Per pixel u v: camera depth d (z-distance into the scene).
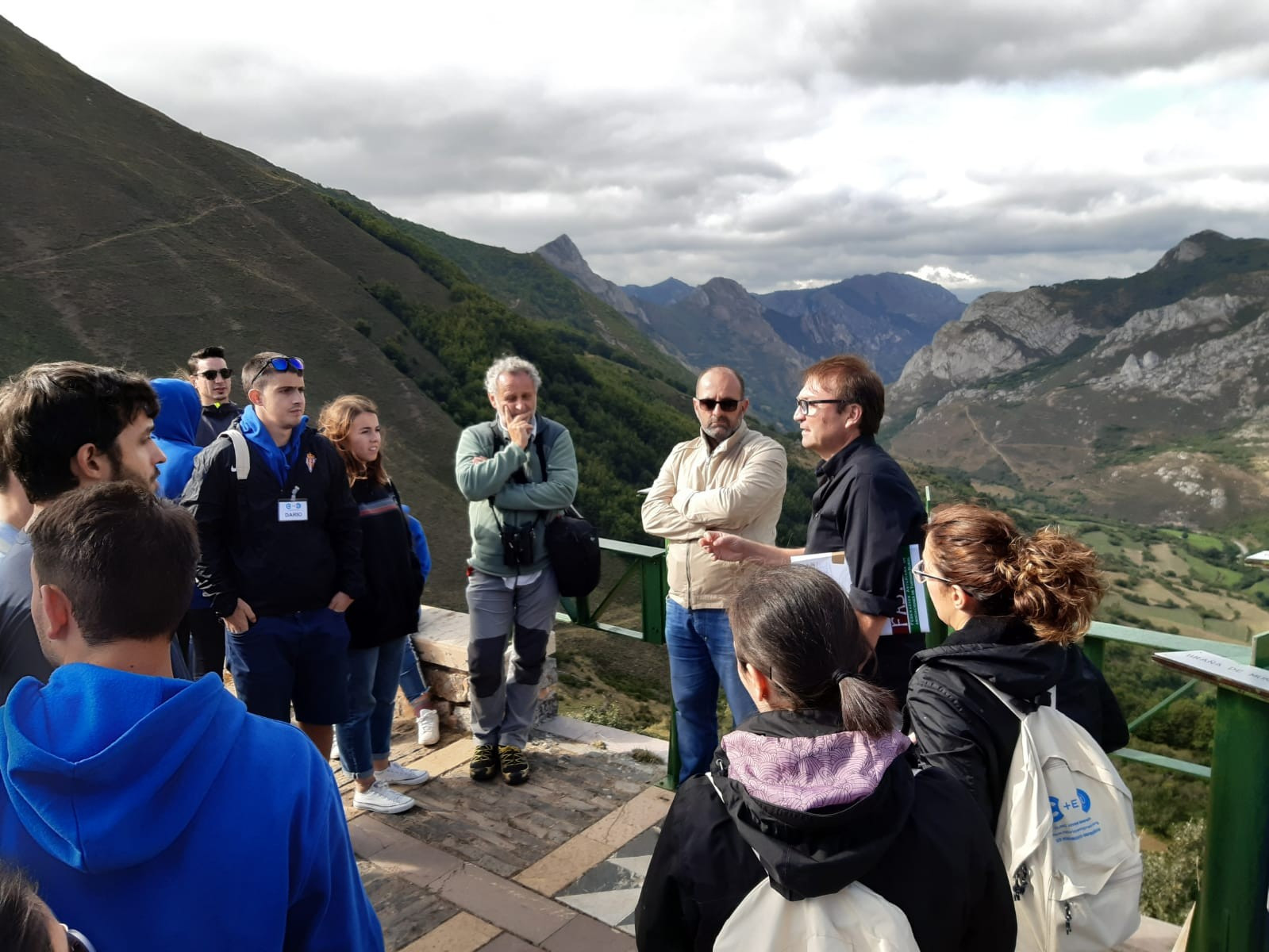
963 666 1.43
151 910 0.86
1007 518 1.56
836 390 2.13
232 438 2.56
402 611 2.95
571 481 3.10
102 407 1.54
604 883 2.56
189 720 0.89
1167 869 6.91
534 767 3.34
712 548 2.55
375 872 2.62
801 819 0.93
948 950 1.02
